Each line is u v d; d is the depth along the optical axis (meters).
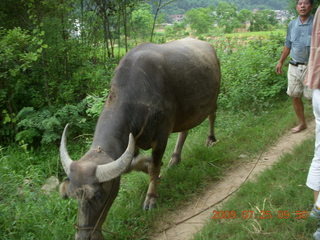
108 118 3.85
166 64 4.50
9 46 6.72
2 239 3.87
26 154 6.55
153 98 4.18
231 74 8.66
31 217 4.23
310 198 3.69
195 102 4.91
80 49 8.21
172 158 5.56
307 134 5.84
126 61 4.24
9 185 4.85
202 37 11.48
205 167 5.28
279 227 3.42
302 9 5.30
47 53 7.64
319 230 3.08
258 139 5.96
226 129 6.66
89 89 7.83
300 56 5.50
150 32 11.26
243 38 11.85
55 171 6.27
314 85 3.23
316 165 3.29
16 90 7.51
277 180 4.30
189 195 4.68
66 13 7.98
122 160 3.13
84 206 3.07
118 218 4.25
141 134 4.14
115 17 9.65
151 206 4.46
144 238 3.98
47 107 7.62
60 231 3.99
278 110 7.15
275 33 11.60
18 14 7.92
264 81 8.06
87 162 3.22
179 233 3.98
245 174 5.04
